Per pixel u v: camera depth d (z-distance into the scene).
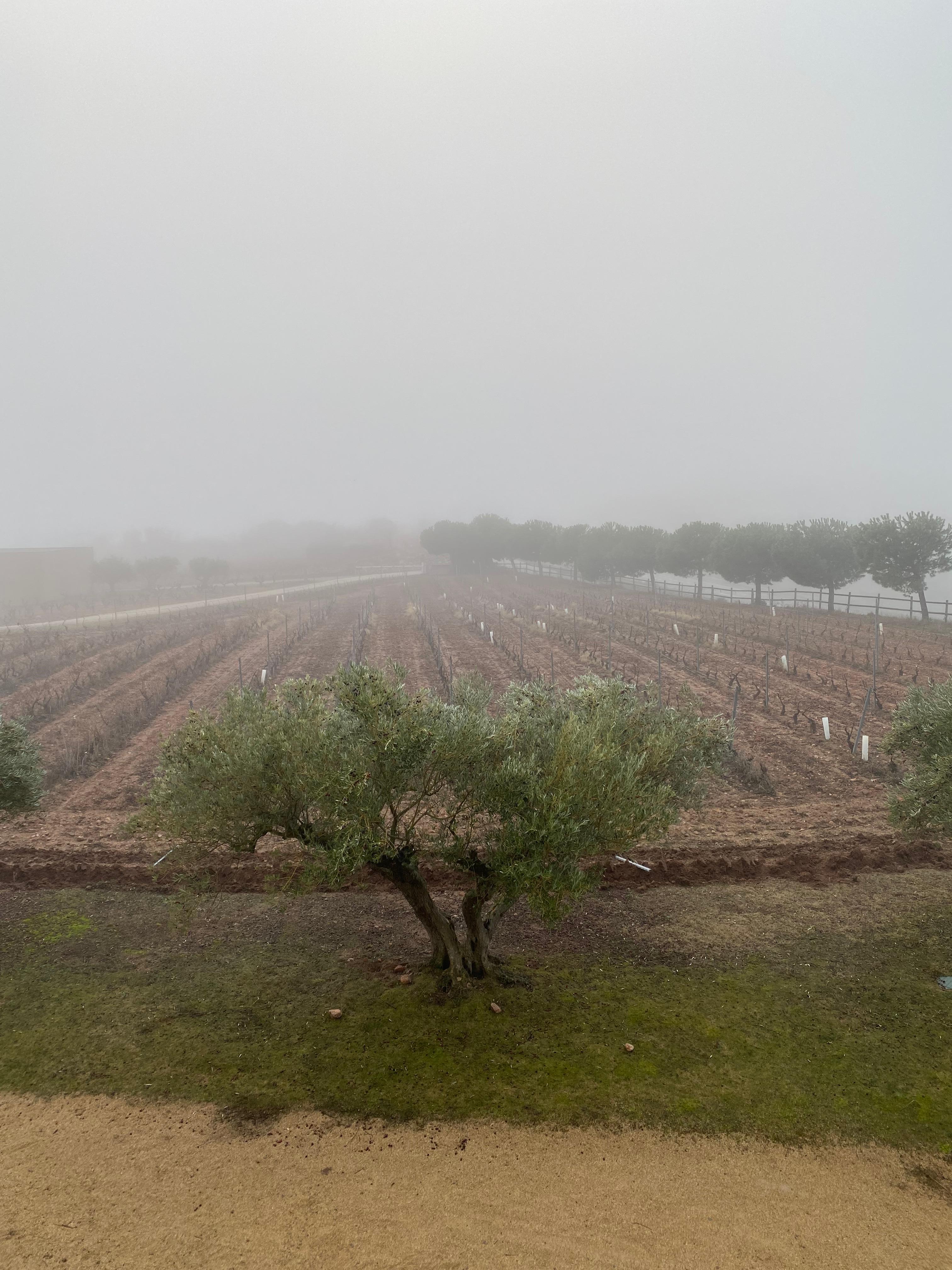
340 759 9.65
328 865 9.24
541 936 12.88
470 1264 6.85
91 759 22.80
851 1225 7.28
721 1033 10.12
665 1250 7.00
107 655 40.25
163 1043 10.02
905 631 41.25
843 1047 9.80
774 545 54.88
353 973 11.72
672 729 11.75
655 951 12.34
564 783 9.53
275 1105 8.86
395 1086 9.15
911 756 13.88
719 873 15.20
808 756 22.11
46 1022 10.48
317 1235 7.14
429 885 14.82
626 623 50.69
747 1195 7.62
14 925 13.30
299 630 50.12
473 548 107.12
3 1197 7.63
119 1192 7.68
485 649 42.28
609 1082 9.20
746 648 38.91
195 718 10.23
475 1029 10.23
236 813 9.69
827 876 14.98
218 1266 6.82
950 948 12.10
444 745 9.95
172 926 12.31
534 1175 7.85
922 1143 8.23
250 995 11.14
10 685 32.78
